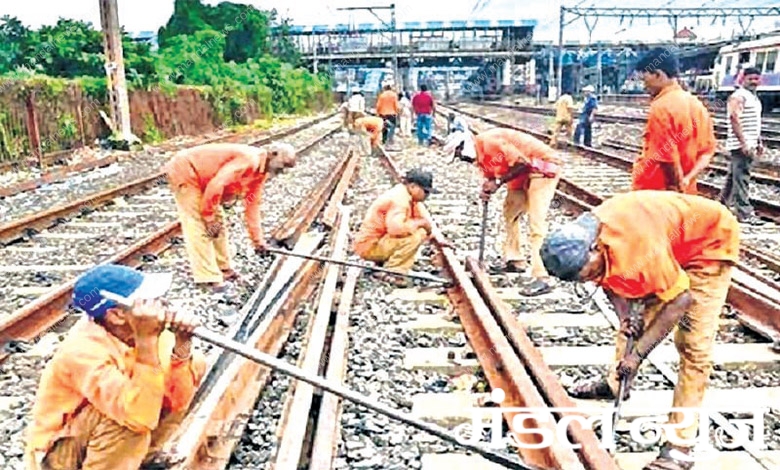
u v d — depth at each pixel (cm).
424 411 419
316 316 531
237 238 884
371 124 2042
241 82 3569
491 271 704
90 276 282
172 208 1092
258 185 616
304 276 654
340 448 380
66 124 1834
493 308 560
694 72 4328
